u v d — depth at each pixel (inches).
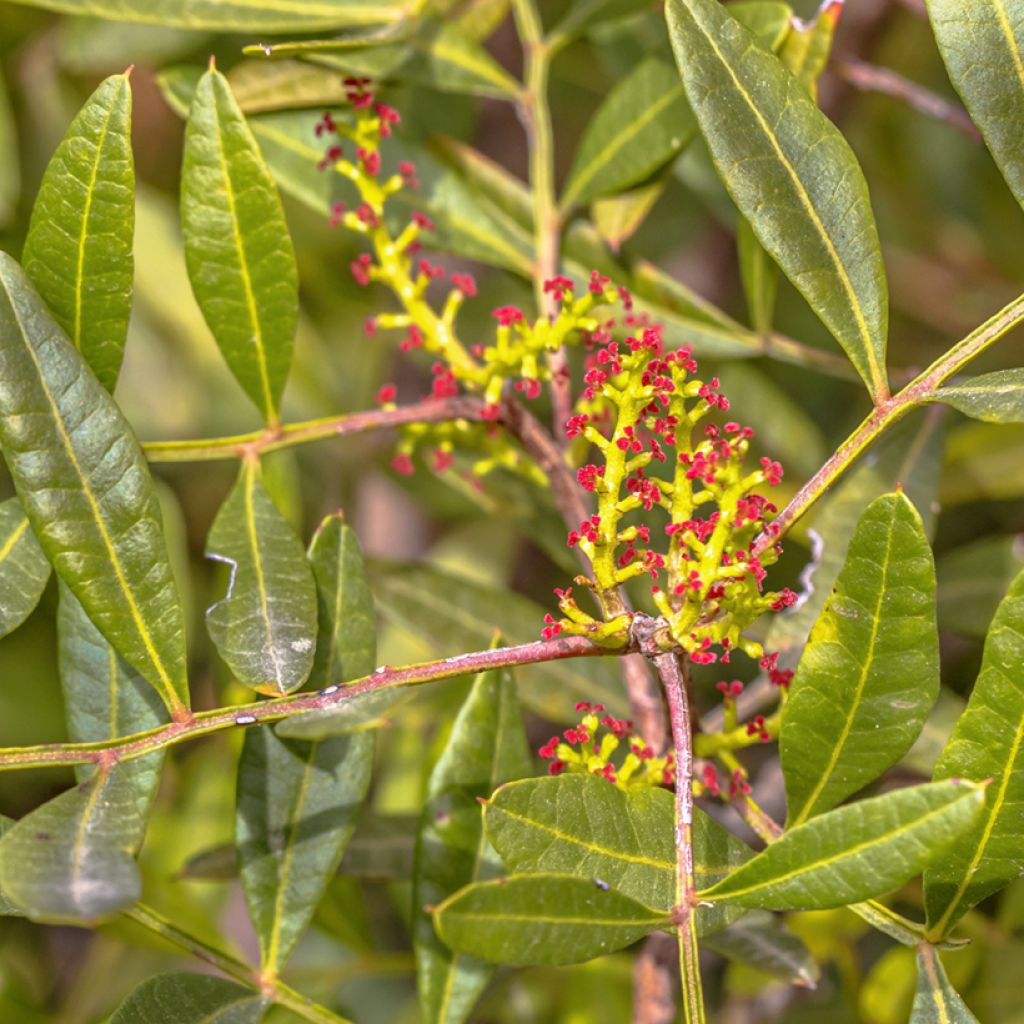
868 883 11.4
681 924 11.8
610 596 12.1
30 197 16.7
